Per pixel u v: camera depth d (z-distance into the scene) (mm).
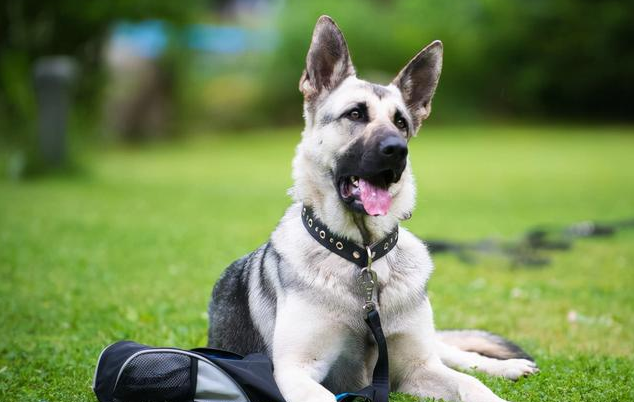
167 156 25922
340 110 4102
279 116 34969
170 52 31547
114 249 8711
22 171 16688
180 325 5602
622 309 6270
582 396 4023
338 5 34906
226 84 36344
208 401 3650
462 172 19609
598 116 34750
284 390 3680
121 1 17766
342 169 4008
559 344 5312
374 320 3867
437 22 35000
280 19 35844
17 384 4242
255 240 9578
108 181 16922
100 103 20141
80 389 4172
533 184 16859
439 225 11125
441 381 3963
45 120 16984
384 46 34312
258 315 4211
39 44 18453
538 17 33750
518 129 32188
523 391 4105
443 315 6125
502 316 6098
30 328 5484
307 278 3936
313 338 3887
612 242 9375
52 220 10734
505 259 8367
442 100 34562
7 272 7320
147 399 3668
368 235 3998
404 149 3836
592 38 33125
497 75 35156
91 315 5844
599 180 17250
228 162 23531
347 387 4164
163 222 10945
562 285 7137
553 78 34031
